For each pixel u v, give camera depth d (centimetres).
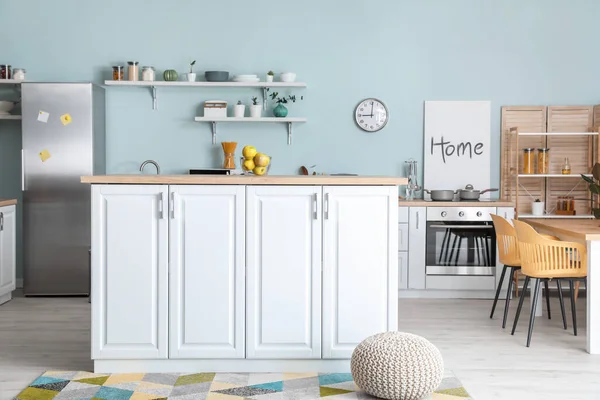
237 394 333
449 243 605
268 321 362
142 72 635
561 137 653
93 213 357
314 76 650
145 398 327
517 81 652
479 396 337
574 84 653
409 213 606
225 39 648
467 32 650
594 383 359
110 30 644
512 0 648
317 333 362
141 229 358
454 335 465
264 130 651
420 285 607
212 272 360
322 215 360
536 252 439
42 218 603
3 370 374
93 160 607
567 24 650
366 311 363
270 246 360
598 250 417
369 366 323
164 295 359
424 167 654
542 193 655
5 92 643
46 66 643
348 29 648
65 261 605
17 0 640
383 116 650
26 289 605
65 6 642
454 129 652
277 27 648
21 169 646
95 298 360
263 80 649
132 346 362
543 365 392
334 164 654
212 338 361
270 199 359
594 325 417
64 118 600
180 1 646
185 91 647
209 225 359
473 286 605
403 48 650
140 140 648
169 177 359
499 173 657
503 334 468
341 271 362
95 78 645
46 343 434
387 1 648
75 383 348
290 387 343
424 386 321
